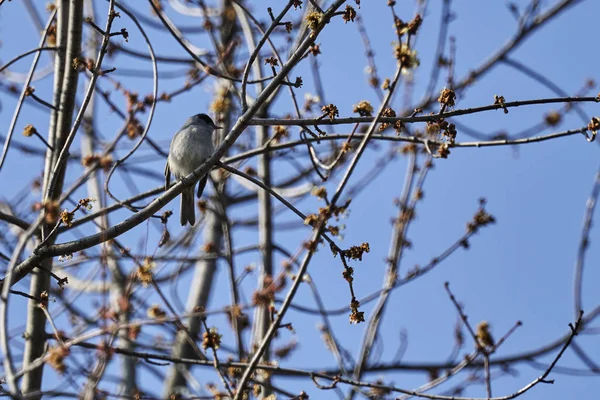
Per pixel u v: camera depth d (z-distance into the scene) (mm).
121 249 11164
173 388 13883
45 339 11133
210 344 9695
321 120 10453
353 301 9516
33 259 10102
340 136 11359
